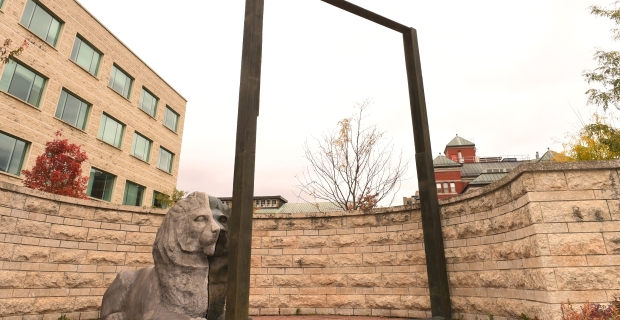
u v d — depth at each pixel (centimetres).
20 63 1739
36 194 730
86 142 2100
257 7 534
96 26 2225
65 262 762
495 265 666
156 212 911
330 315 859
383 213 895
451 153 7181
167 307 427
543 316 534
